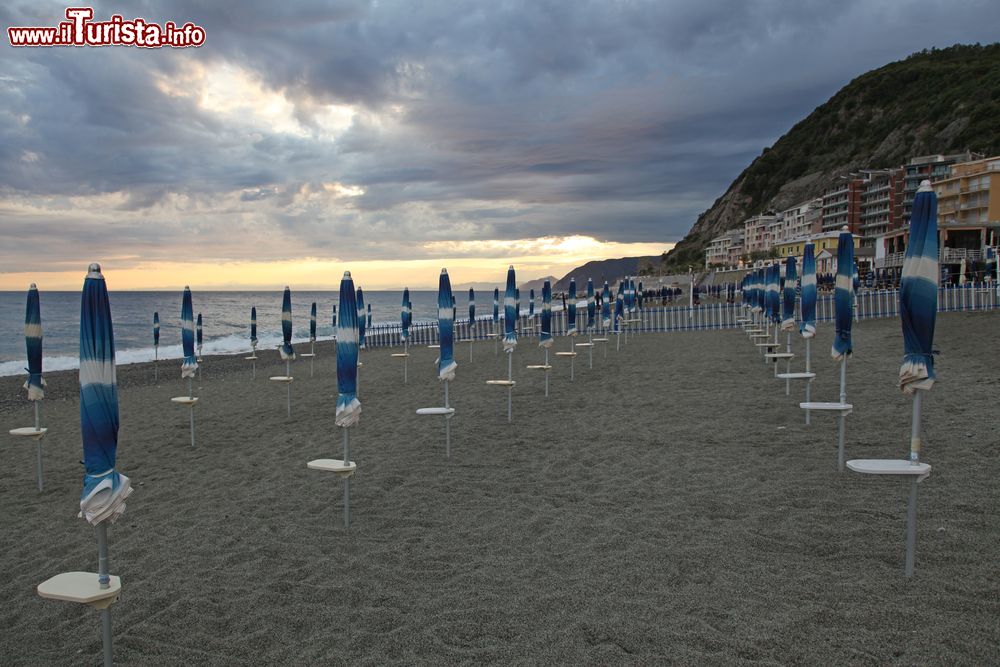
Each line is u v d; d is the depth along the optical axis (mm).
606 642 3279
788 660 2996
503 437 8359
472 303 19688
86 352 2820
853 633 3193
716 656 3072
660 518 5117
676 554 4371
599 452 7340
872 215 75188
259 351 29688
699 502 5445
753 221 106500
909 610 3365
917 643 3055
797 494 5457
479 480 6523
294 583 4215
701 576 3994
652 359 15773
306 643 3439
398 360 20547
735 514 5094
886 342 14922
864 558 4090
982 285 22500
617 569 4184
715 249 120375
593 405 10188
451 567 4383
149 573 4520
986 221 49688
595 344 21547
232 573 4438
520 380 13586
